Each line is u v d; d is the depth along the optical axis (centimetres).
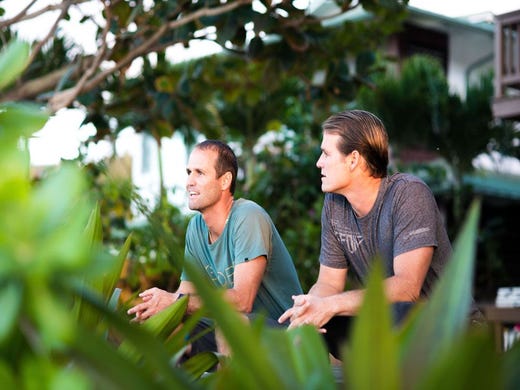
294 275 309
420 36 1217
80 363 50
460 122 1033
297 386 67
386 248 261
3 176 43
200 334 102
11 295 42
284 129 902
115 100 545
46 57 509
